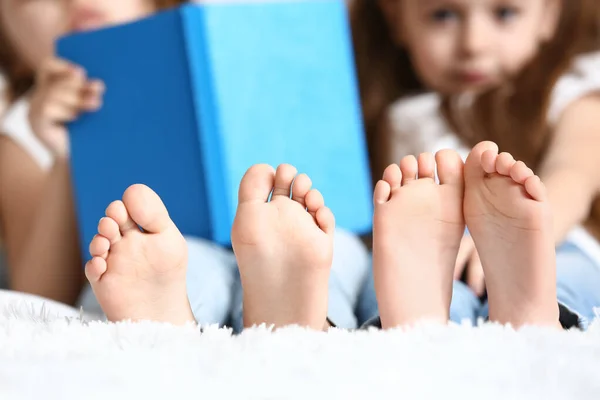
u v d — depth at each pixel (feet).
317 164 4.37
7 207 5.40
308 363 2.60
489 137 5.07
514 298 3.05
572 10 5.13
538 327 2.89
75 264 4.91
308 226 3.04
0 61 5.82
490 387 2.55
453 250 3.12
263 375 2.55
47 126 4.80
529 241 3.00
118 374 2.51
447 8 5.06
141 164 4.31
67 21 5.49
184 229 4.19
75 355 2.64
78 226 4.83
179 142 4.15
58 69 4.54
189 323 2.95
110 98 4.41
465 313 3.40
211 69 4.08
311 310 3.07
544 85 5.01
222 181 4.09
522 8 5.01
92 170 4.52
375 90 5.65
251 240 3.04
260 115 4.20
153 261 3.01
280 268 3.05
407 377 2.57
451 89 5.21
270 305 3.09
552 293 3.04
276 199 3.07
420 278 3.11
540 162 4.95
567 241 4.44
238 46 4.15
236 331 3.40
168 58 4.14
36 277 4.87
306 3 4.40
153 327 2.84
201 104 4.08
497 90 5.10
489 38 5.01
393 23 5.57
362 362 2.62
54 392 2.44
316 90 4.40
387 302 3.10
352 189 4.49
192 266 3.58
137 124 4.30
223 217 4.09
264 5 4.25
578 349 2.73
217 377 2.54
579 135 4.81
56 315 3.13
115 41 4.35
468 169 3.08
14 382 2.47
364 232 4.55
